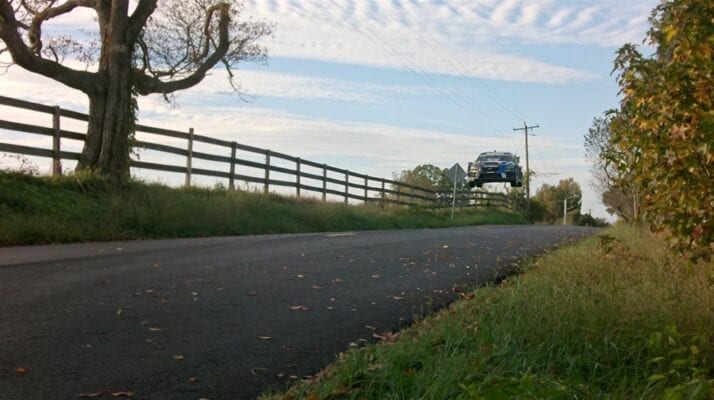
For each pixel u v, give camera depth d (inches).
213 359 219.6
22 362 206.8
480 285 354.6
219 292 318.0
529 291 285.9
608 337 205.3
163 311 276.4
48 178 621.0
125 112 704.4
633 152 229.6
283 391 192.4
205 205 674.2
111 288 314.2
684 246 227.6
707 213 211.6
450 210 1427.2
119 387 191.0
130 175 722.8
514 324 226.4
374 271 402.0
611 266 352.2
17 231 480.1
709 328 217.8
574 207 3415.4
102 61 699.4
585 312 230.2
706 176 207.6
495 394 145.9
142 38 790.5
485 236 700.7
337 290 337.4
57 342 228.1
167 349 227.5
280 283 348.2
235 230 662.5
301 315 281.9
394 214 1067.9
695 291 262.2
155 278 344.5
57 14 735.1
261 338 245.6
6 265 367.6
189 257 429.1
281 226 746.2
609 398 165.0
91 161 683.4
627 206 860.6
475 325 231.6
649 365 191.8
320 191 1052.5
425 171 3053.6
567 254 435.2
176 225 605.0
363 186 1181.7
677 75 199.2
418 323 263.6
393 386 176.9
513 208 1871.3
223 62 919.0
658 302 245.6
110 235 544.1
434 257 476.7
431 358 194.7
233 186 853.8
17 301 279.3
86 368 205.0
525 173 2458.2
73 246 478.0
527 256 486.3
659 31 213.6
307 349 235.0
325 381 190.9
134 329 248.4
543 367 189.8
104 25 707.4
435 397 165.3
